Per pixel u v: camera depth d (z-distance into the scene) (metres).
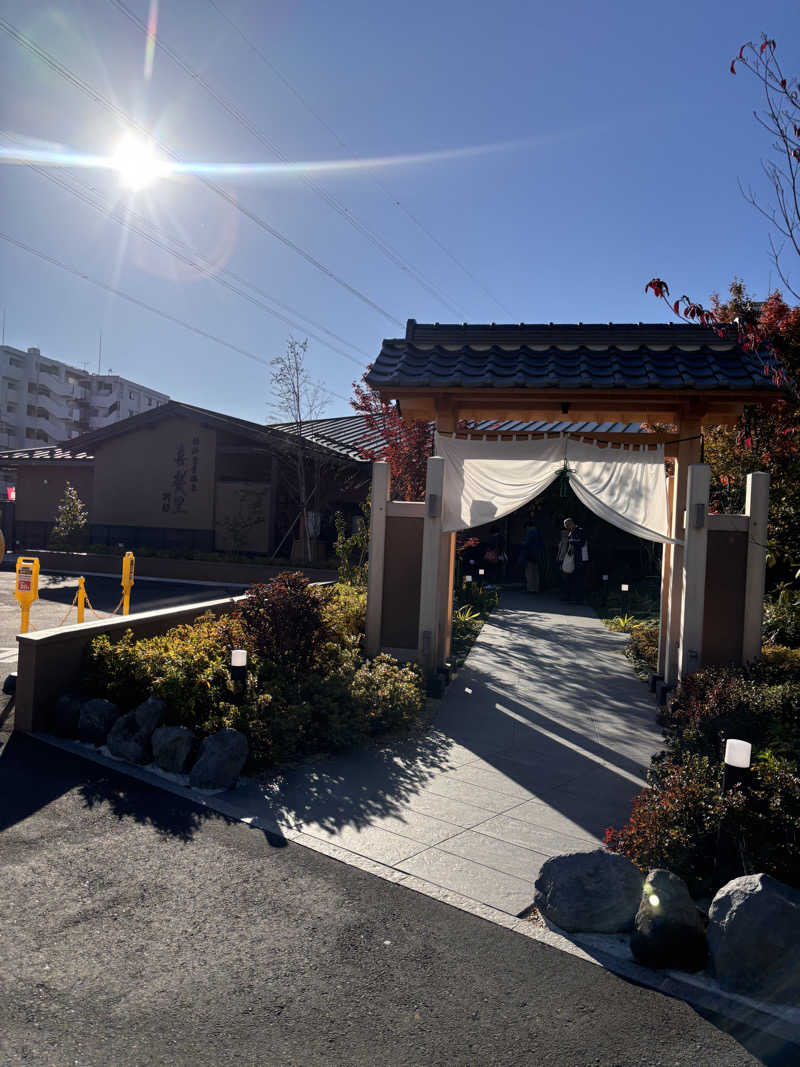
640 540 20.03
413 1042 2.76
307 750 6.24
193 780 5.22
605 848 4.54
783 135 5.15
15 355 69.62
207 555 19.14
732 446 10.60
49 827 4.43
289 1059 2.63
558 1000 3.07
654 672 10.02
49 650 6.29
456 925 3.63
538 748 6.78
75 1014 2.81
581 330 8.91
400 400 9.11
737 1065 2.72
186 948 3.29
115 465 21.83
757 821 3.85
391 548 8.81
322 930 3.50
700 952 3.39
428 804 5.25
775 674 7.31
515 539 21.83
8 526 25.64
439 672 8.90
